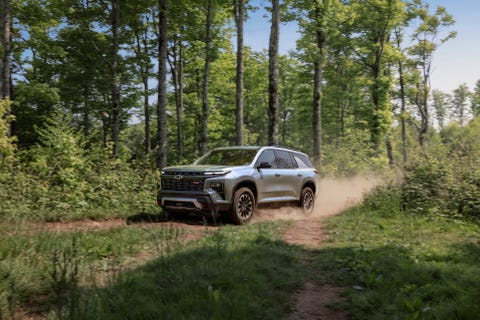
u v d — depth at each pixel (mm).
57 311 3082
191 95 31172
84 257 4984
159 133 15180
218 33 26516
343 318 3439
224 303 3287
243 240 6422
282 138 55781
